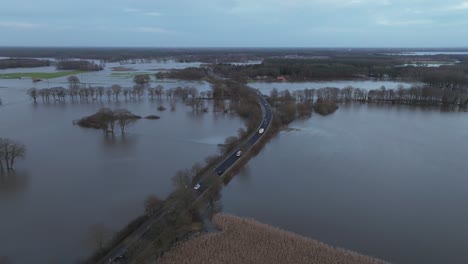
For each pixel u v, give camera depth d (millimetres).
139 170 122812
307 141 161875
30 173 119438
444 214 97062
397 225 91188
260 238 80875
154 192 105688
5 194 103875
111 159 133625
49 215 92375
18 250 78000
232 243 78500
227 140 145625
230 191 109062
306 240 81188
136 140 159000
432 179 119688
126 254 71125
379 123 197375
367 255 77875
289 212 96625
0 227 86812
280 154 143500
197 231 82875
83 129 176625
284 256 74938
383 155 142875
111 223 88438
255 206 99750
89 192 105625
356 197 105938
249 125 173250
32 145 149500
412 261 77250
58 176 117312
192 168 115125
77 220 90062
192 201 92125
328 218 93938
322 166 130625
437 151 148125
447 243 84062
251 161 135125
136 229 80812
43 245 79750
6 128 176625
